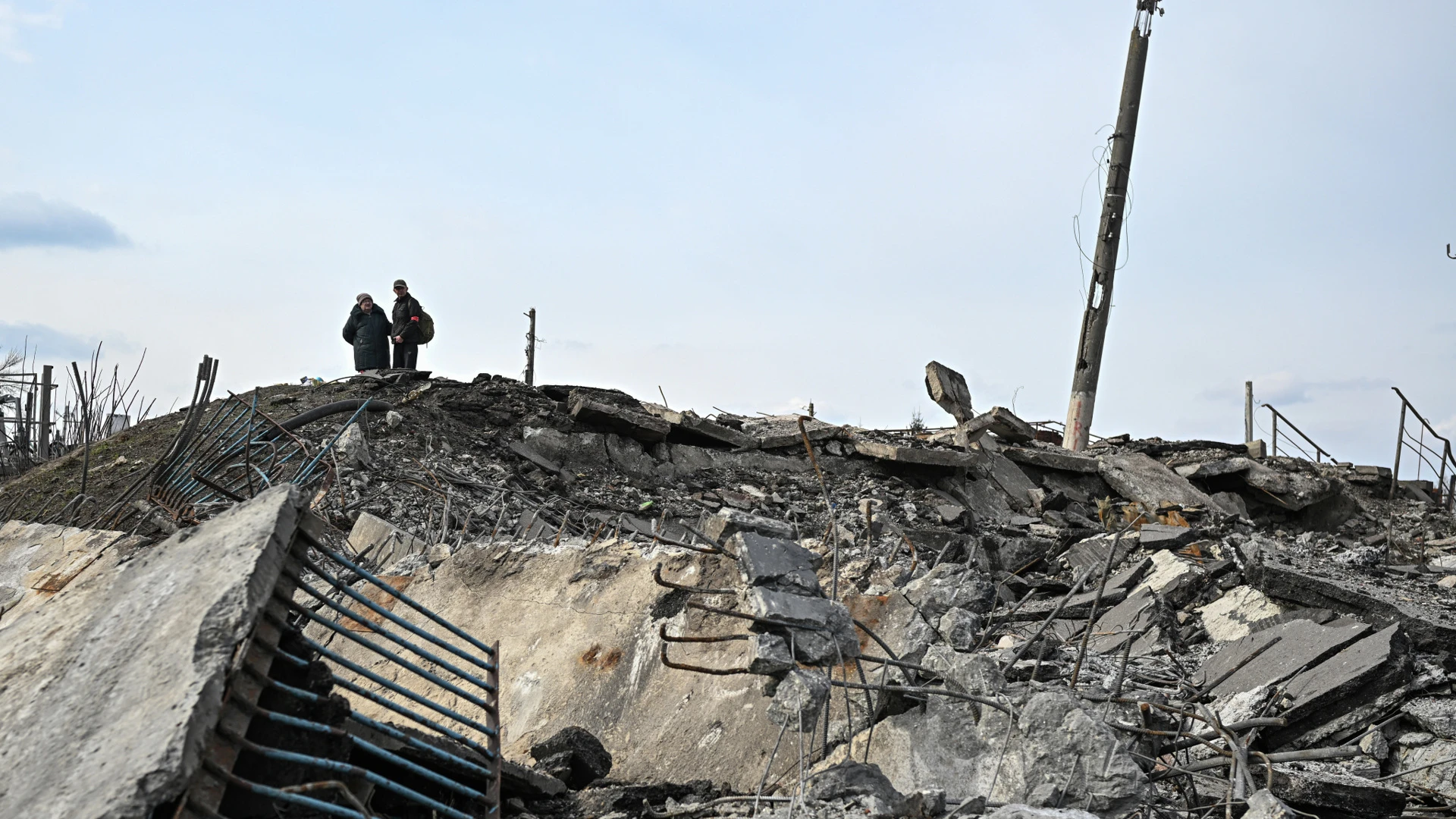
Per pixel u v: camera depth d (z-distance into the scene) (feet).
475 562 21.59
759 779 14.40
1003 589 31.53
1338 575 31.24
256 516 10.37
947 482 51.08
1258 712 20.85
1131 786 12.12
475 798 11.80
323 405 44.60
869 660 13.66
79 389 48.47
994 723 13.12
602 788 14.29
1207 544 34.27
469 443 45.09
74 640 10.20
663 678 17.02
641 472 47.50
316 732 9.62
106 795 6.95
